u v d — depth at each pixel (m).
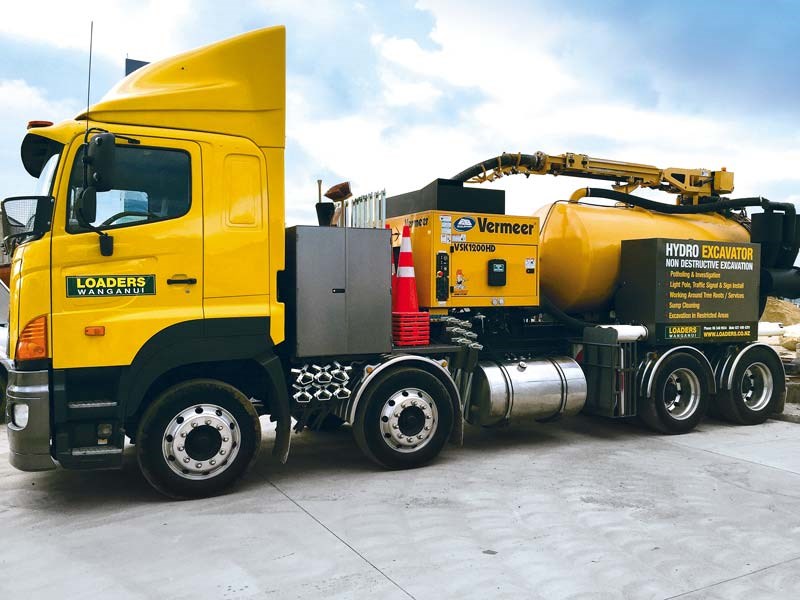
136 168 5.18
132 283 5.13
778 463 6.52
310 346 5.84
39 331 4.91
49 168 5.17
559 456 6.79
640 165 8.95
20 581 3.88
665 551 4.32
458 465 6.43
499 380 6.91
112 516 5.00
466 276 6.84
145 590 3.75
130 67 6.10
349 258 6.00
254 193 5.54
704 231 8.76
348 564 4.08
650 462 6.54
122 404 5.10
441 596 3.66
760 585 3.84
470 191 6.99
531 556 4.22
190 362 5.32
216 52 5.53
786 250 8.70
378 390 6.09
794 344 11.77
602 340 7.48
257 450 5.59
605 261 7.86
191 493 5.36
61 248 4.95
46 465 4.94
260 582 3.84
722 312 8.12
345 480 5.93
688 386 7.96
